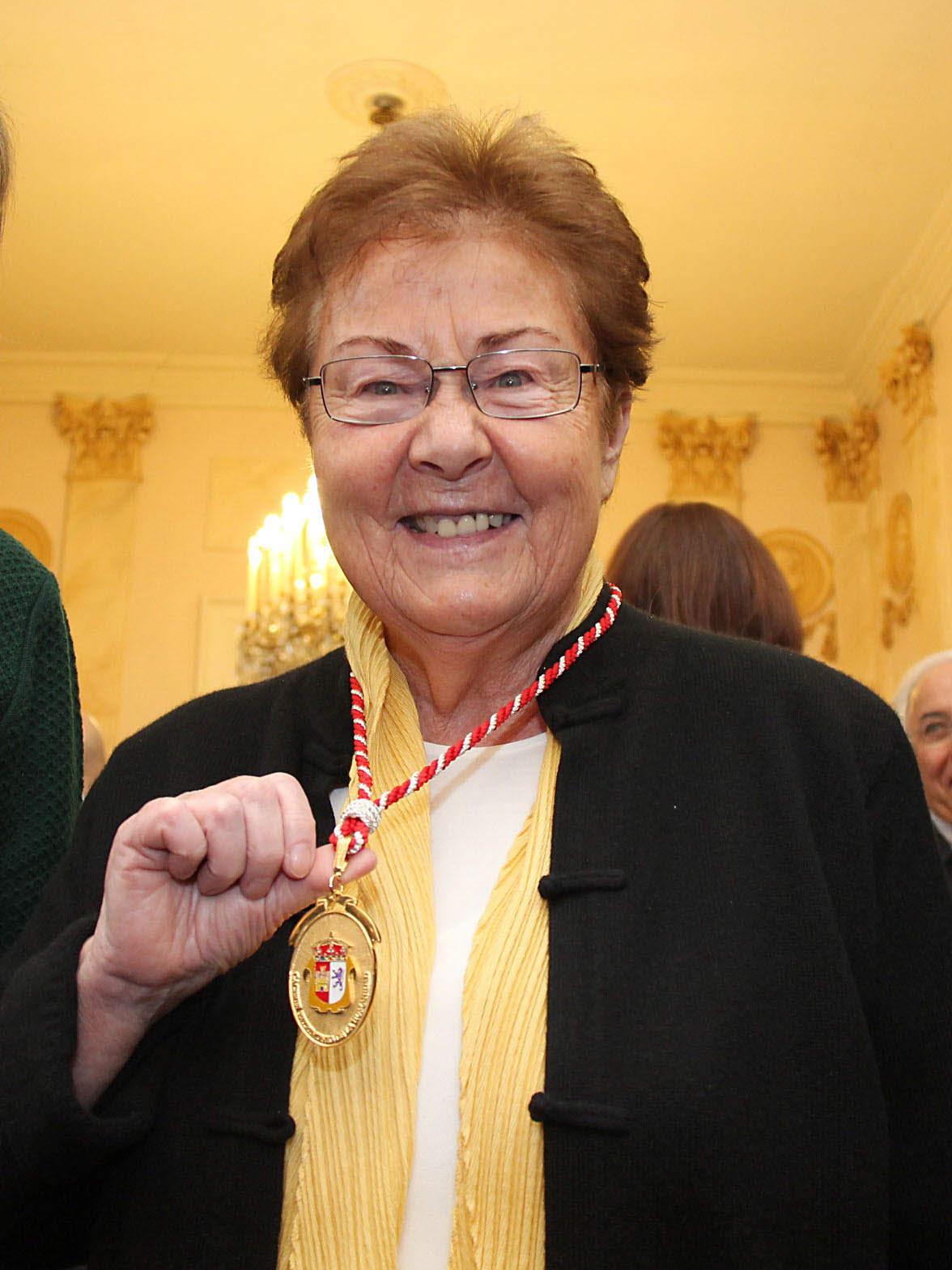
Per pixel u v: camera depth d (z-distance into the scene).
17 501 8.35
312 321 1.24
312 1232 1.02
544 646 1.25
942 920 1.11
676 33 5.55
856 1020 1.03
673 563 2.10
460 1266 0.98
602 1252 0.95
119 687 7.95
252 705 1.35
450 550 1.16
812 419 8.45
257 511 8.32
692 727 1.18
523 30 5.57
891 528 7.66
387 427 1.16
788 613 2.12
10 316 8.06
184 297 7.79
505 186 1.16
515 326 1.15
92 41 5.71
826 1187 0.98
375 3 5.46
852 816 1.11
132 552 8.21
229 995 1.14
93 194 6.77
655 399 8.48
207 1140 1.06
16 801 1.33
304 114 6.14
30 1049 1.02
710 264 7.20
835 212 6.69
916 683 2.68
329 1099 1.06
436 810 1.20
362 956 1.04
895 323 7.48
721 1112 0.97
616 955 1.04
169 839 1.00
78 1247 1.16
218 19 5.58
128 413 8.44
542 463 1.13
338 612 4.59
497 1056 1.02
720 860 1.08
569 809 1.13
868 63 5.66
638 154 6.31
